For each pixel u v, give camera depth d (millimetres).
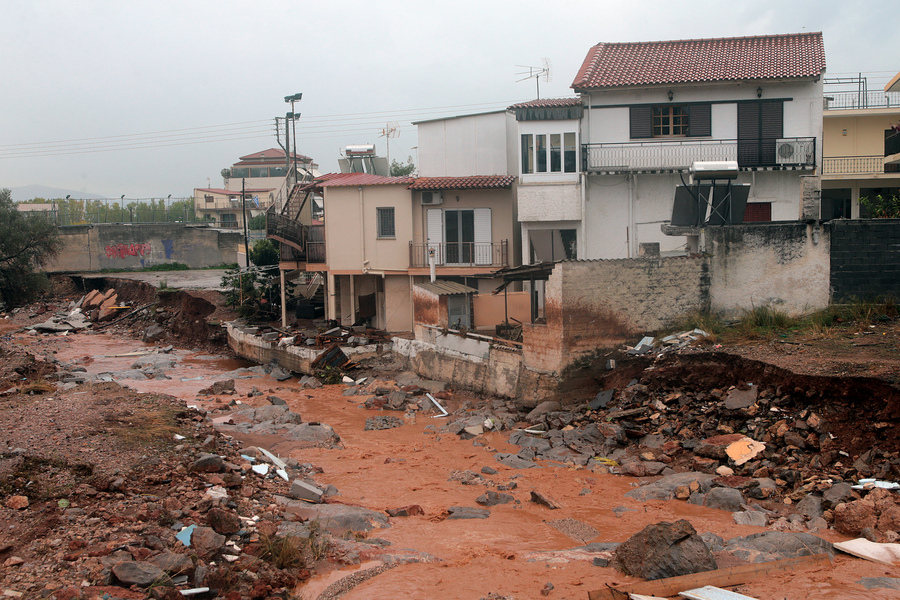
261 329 32500
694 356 16469
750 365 15406
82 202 72562
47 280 49688
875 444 12422
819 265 18953
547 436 16812
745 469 13266
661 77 25609
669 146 25703
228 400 22969
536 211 26594
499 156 30938
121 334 40062
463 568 9602
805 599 8188
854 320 17844
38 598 7520
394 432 18688
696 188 20297
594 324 18609
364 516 11664
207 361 32656
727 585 8688
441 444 17234
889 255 18750
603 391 18188
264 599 8508
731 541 10156
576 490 13469
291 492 12766
